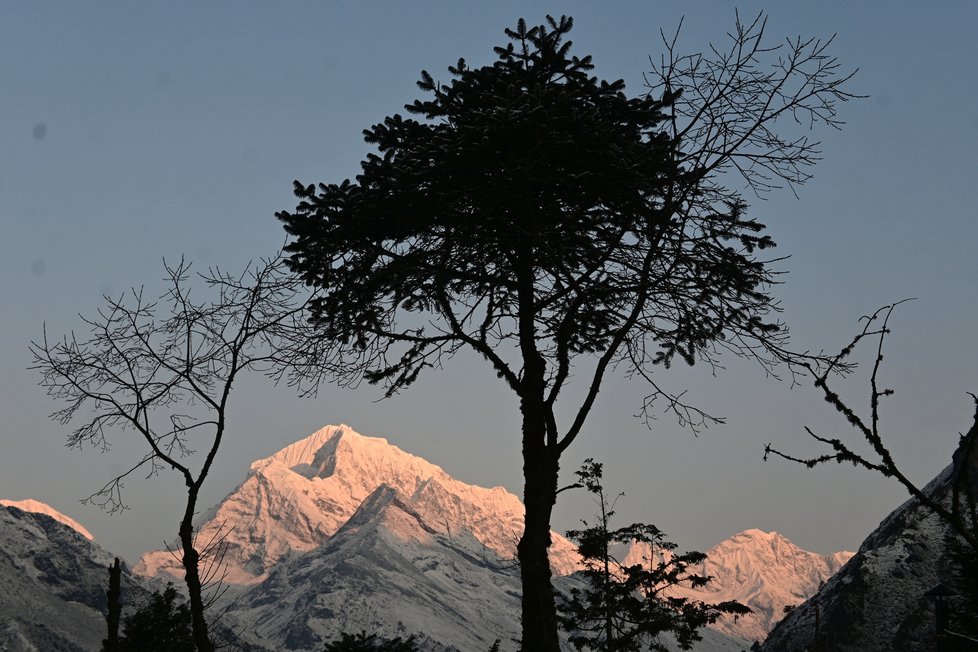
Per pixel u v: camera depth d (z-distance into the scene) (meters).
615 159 20.39
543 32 24.55
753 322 20.80
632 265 21.27
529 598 22.58
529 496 23.38
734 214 20.91
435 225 22.47
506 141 20.91
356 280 22.69
